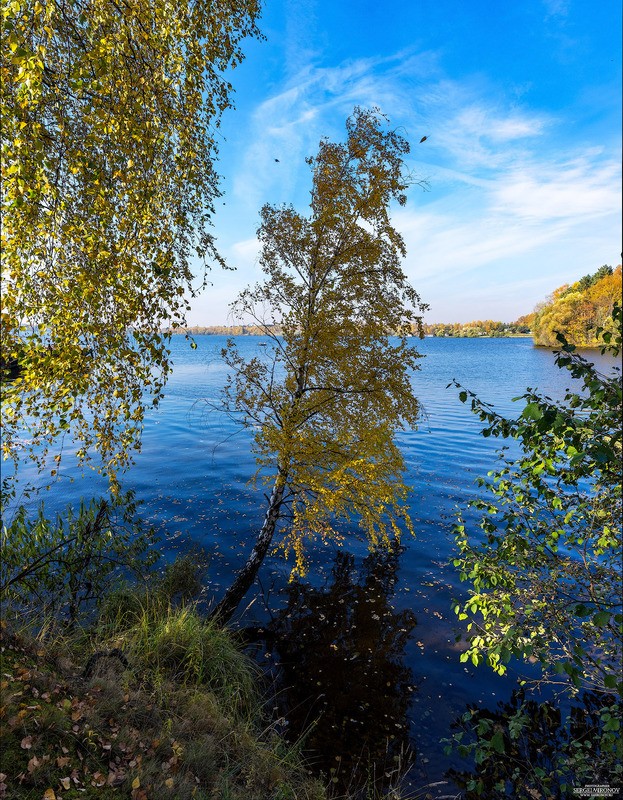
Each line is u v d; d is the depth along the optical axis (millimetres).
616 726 3123
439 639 7211
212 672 5547
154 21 4309
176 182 4898
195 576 8523
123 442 4957
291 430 7230
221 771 4004
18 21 3486
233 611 7770
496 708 5766
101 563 6484
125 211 4359
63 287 4277
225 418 27000
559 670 3359
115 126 3945
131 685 4660
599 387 2947
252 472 16312
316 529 7629
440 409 30500
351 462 7164
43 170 3645
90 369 4555
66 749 3328
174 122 4738
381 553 10289
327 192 7289
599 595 3965
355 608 8094
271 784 4188
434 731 5430
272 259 7766
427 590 8703
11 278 3896
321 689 6121
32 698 3666
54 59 3908
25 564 5699
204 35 4828
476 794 4562
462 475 16172
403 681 6289
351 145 7270
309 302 7621
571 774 4594
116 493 5191
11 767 2961
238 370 7676
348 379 7344
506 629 3723
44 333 4215
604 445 2941
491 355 87000
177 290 4773
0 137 3322
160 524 11344
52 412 4496
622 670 3988
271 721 5449
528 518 4484
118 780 3279
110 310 4523
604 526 3965
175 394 35719
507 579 4254
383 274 7430
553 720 5461
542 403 3221
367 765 4941
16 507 11211
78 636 5496
